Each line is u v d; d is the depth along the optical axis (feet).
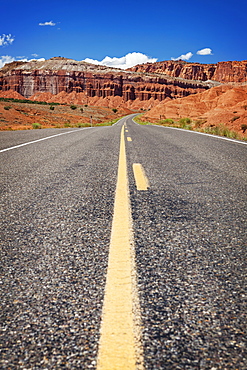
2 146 25.75
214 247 6.31
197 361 3.25
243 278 5.05
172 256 5.84
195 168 15.97
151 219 8.03
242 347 3.46
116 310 4.12
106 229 7.27
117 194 10.57
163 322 3.87
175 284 4.81
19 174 14.23
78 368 3.17
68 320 3.93
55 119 180.24
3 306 4.28
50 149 23.70
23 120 133.69
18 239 6.73
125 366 3.18
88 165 16.52
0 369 3.17
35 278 5.04
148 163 17.28
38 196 10.37
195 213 8.62
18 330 3.77
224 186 12.09
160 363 3.22
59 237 6.81
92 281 4.90
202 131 52.21
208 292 4.59
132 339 3.57
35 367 3.20
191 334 3.66
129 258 5.72
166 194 10.71
